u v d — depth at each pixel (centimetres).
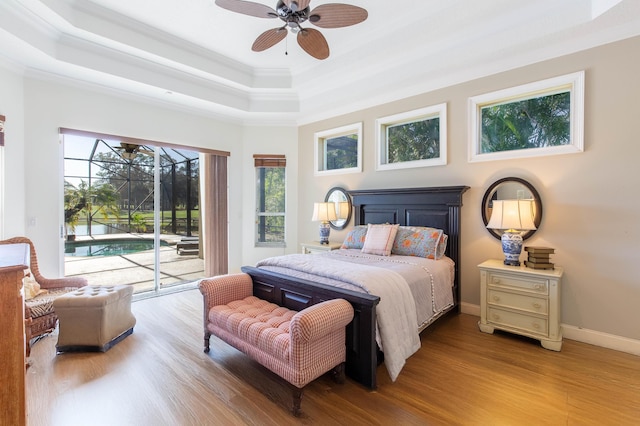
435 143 377
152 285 454
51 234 336
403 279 247
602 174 263
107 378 215
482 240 332
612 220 260
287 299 255
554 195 287
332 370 211
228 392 200
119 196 422
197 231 546
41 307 263
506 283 277
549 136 296
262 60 406
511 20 279
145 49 333
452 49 320
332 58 398
